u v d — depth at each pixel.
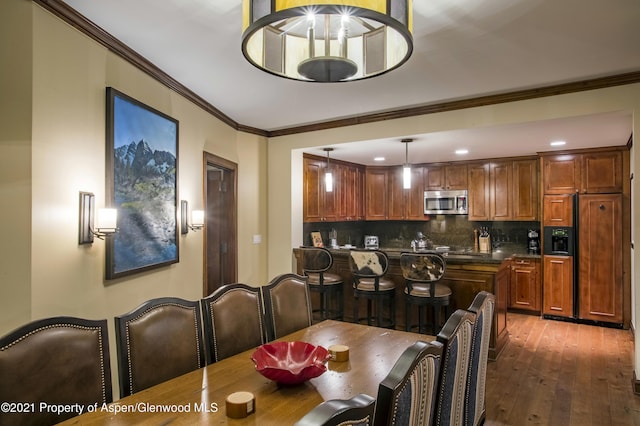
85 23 2.30
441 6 2.13
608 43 2.58
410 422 1.04
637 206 3.11
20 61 1.95
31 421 1.34
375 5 1.38
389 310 4.40
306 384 1.69
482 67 2.98
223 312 2.21
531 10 2.17
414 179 6.67
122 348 1.69
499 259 3.97
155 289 3.17
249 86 3.47
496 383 3.35
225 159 4.52
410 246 7.07
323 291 4.39
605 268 4.95
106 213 2.36
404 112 4.16
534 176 5.71
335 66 1.98
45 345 1.42
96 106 2.45
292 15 1.39
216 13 2.23
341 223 6.71
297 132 5.01
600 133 4.07
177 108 3.49
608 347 4.23
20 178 1.95
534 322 5.21
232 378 1.77
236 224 4.81
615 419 2.76
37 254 2.02
